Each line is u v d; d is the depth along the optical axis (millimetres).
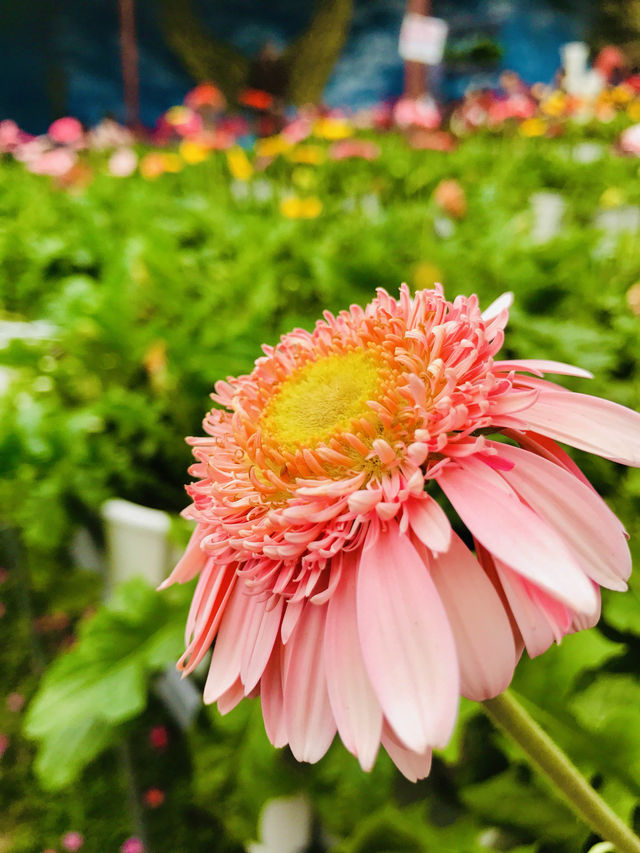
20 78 3445
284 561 115
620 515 263
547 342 315
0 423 321
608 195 707
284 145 1082
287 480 132
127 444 351
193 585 267
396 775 244
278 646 117
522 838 198
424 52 1073
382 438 125
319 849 253
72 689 243
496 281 389
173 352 354
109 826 347
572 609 95
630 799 187
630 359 346
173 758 325
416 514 108
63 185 859
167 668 312
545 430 115
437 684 92
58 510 310
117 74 3553
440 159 1202
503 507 102
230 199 882
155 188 985
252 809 224
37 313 546
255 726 234
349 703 99
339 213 787
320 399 136
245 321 379
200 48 3418
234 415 144
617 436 114
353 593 108
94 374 386
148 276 423
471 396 117
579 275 391
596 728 194
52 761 246
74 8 3352
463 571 102
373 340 143
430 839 194
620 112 1430
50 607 331
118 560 312
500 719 116
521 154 1153
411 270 427
